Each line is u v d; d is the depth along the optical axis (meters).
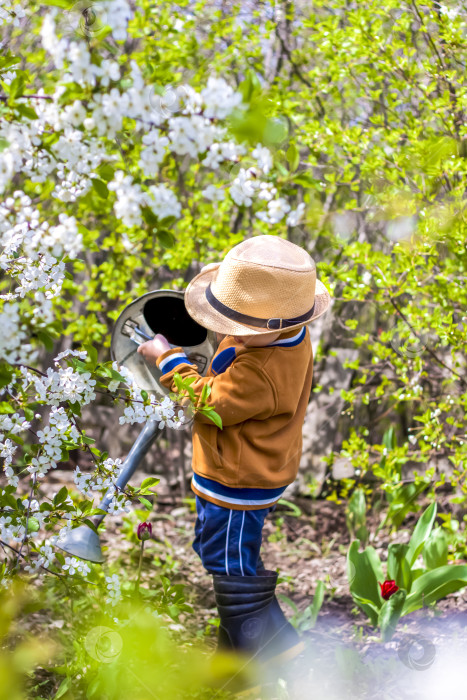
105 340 3.87
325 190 3.09
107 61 1.33
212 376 1.97
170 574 2.93
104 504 1.84
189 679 1.94
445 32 2.68
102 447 4.10
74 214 3.17
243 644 1.95
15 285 2.76
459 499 2.89
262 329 1.86
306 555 3.26
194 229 3.44
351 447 3.16
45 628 2.14
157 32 3.16
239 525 1.96
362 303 3.89
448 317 2.75
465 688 1.95
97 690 1.73
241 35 3.31
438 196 2.84
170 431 4.02
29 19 2.66
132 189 1.42
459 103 2.70
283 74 3.80
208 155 1.39
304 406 2.11
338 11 3.38
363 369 3.51
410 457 3.16
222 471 1.93
